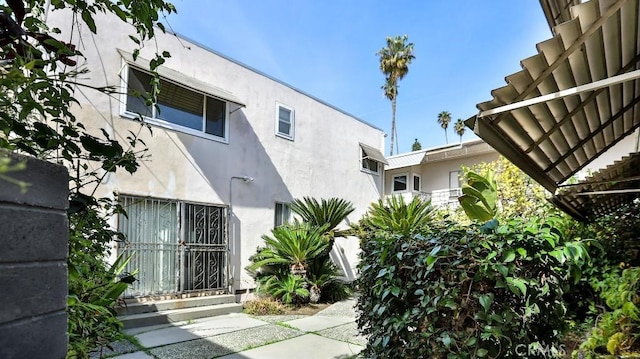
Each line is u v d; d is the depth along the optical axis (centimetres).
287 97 901
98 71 569
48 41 130
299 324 549
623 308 211
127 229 583
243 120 786
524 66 228
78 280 156
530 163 373
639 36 238
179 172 661
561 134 342
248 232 766
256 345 436
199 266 671
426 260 208
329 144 1018
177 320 572
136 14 151
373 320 257
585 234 453
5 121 114
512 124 288
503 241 198
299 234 738
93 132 555
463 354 199
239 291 726
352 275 1027
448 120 3762
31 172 79
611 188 516
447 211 827
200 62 712
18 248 75
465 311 208
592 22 205
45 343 79
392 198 887
